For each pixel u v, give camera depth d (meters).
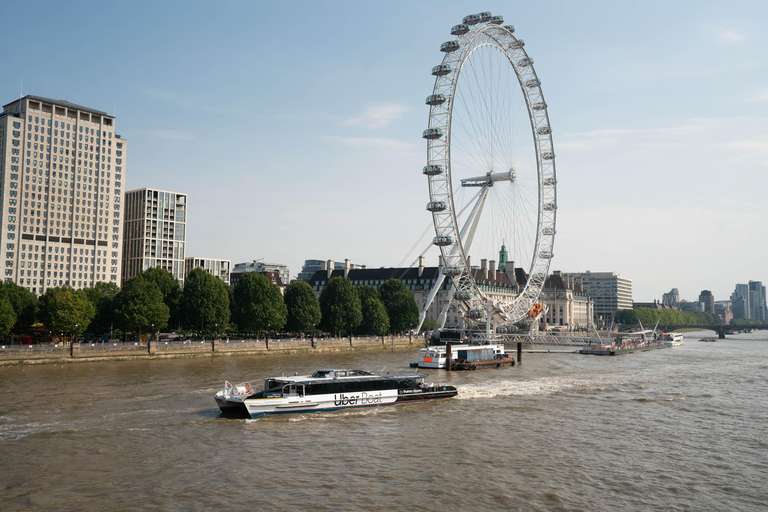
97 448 55.25
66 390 85.56
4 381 94.56
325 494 44.38
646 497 44.81
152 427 63.50
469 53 140.12
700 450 57.69
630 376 115.06
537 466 51.72
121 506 41.66
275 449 56.12
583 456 54.97
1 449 54.47
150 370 112.12
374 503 42.75
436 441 59.78
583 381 106.06
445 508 42.00
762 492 46.25
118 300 145.38
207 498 43.34
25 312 145.75
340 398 74.62
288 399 70.88
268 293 166.25
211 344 149.38
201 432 62.00
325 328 195.25
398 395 79.19
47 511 40.69
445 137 135.50
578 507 42.56
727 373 122.44
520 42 159.00
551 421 69.75
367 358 151.12
